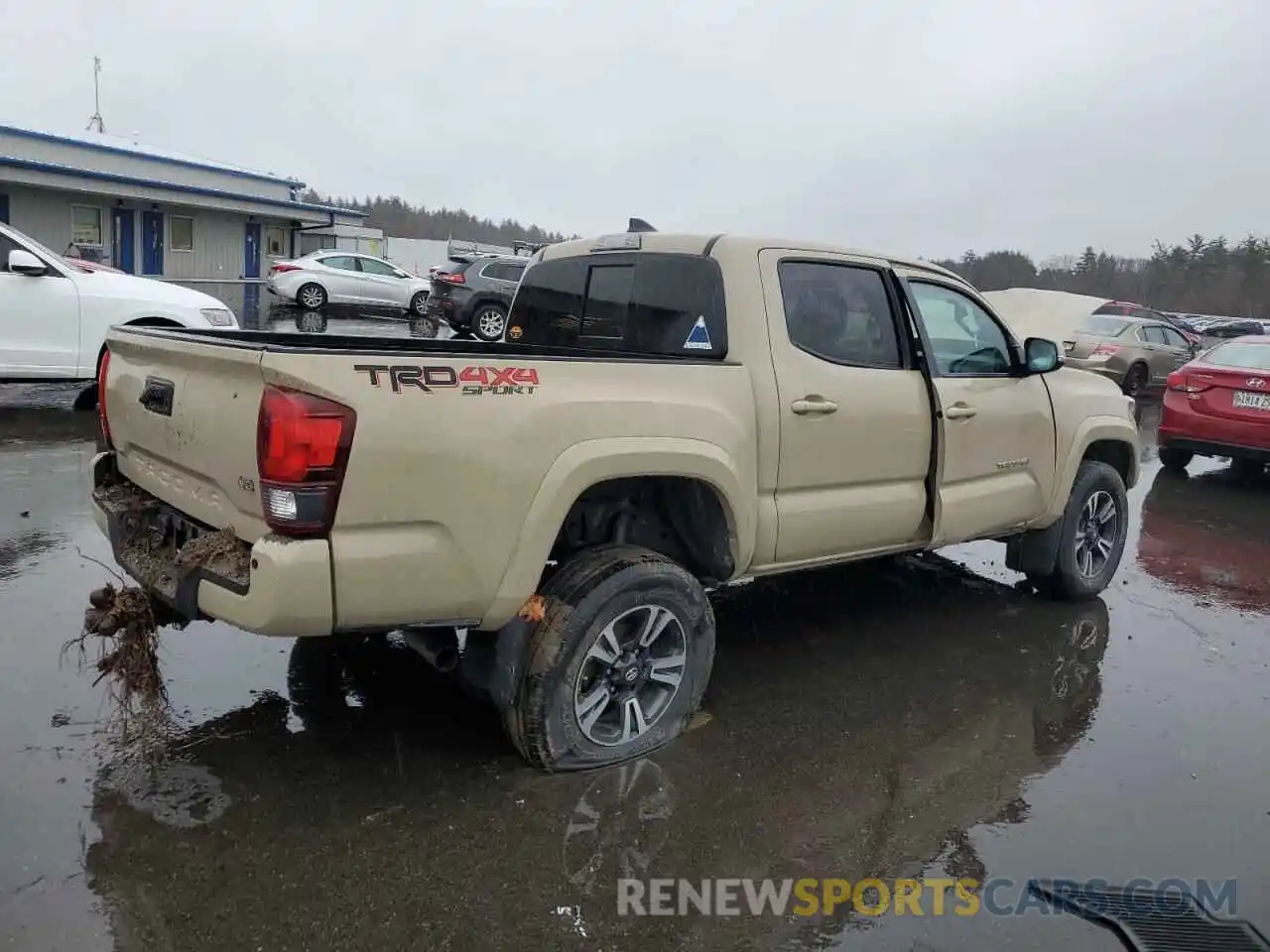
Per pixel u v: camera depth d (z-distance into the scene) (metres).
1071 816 3.25
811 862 2.93
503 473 2.94
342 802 3.08
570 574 3.23
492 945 2.49
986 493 4.66
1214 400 9.53
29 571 4.98
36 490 6.52
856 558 4.25
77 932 2.44
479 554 2.92
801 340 3.88
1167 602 5.69
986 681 4.37
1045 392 5.04
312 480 2.63
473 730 3.60
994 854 3.02
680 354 3.86
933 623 5.11
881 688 4.23
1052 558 5.34
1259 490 9.48
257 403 2.70
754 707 3.97
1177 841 3.12
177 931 2.47
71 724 3.48
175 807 3.01
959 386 4.46
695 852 2.94
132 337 3.48
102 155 27.11
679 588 3.41
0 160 23.00
